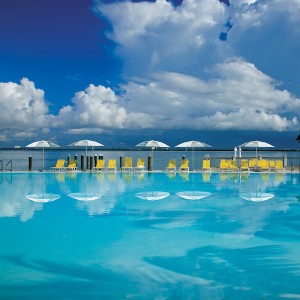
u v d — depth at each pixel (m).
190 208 13.75
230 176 23.80
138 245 9.33
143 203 14.65
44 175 24.52
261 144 24.45
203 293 6.61
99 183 20.52
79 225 11.28
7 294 6.62
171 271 7.65
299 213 12.92
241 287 6.87
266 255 8.59
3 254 8.69
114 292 6.68
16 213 12.85
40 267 7.88
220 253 8.73
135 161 59.44
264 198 15.74
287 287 6.85
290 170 26.77
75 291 6.73
